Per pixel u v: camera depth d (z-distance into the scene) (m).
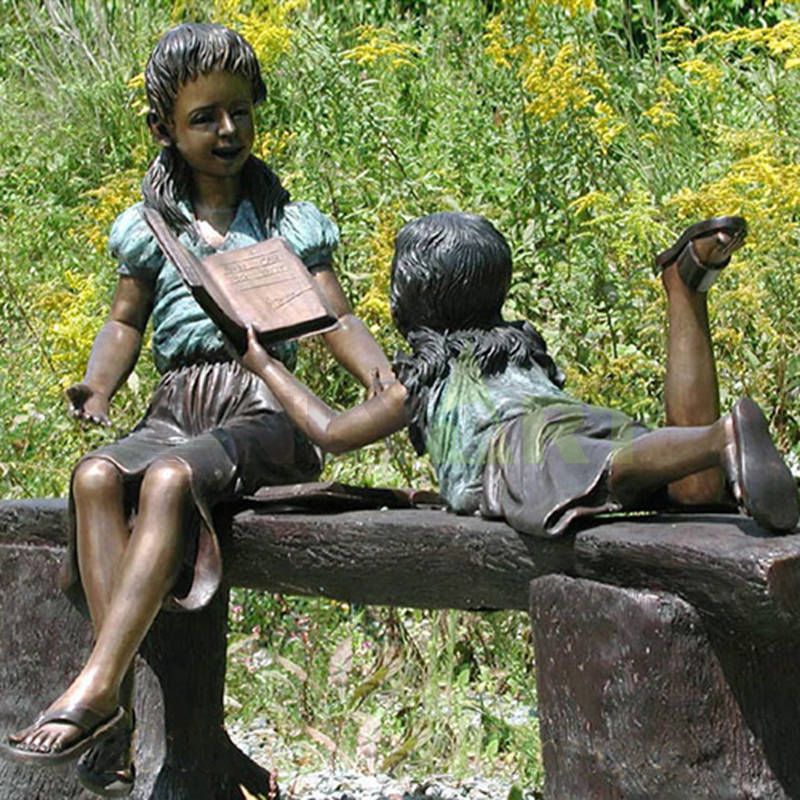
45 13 19.39
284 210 8.08
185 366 7.93
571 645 5.90
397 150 12.67
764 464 5.53
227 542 7.23
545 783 6.06
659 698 5.65
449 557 6.37
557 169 11.20
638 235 10.24
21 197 16.14
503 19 11.91
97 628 7.11
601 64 14.27
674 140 12.68
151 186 8.01
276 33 12.17
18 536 7.97
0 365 12.23
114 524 7.19
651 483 5.91
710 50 15.63
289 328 7.34
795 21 12.12
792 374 9.89
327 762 9.34
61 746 6.63
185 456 7.13
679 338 6.38
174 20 17.97
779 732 5.72
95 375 7.92
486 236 6.76
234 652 10.45
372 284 10.80
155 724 7.74
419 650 10.00
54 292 12.92
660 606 5.63
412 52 15.83
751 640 5.62
